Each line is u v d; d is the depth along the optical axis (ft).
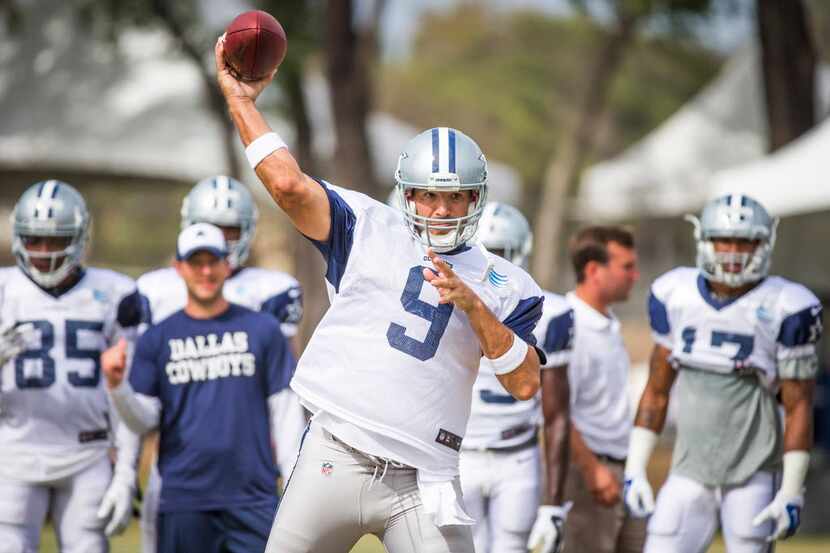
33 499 66.28
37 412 66.13
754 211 62.59
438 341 45.44
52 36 197.88
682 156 189.16
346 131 175.73
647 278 215.92
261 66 46.06
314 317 193.67
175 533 64.90
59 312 66.90
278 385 66.03
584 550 72.28
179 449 65.00
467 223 45.68
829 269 137.49
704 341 64.39
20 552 65.72
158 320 73.51
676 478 65.26
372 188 177.58
